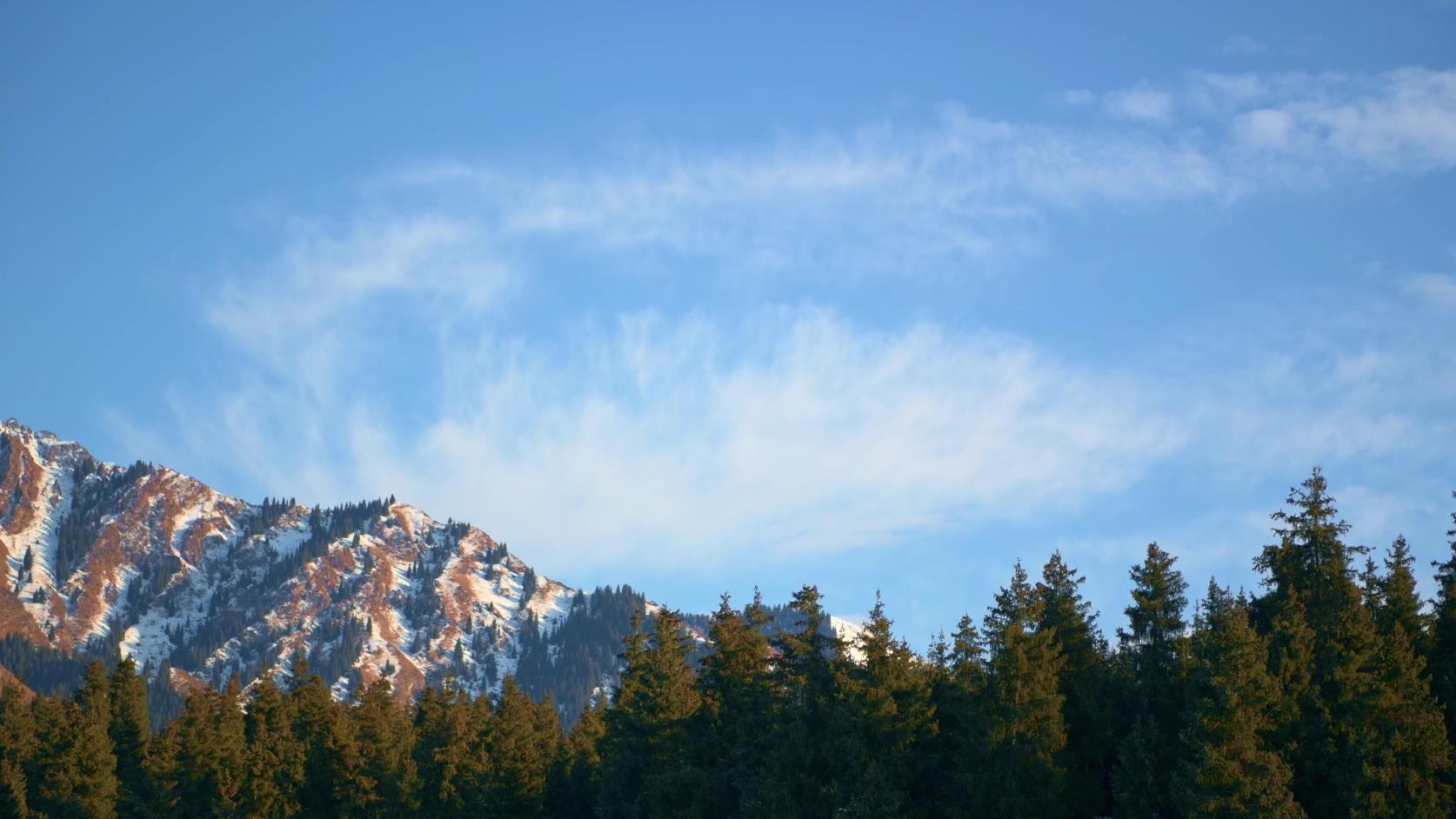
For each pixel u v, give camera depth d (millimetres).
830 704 69875
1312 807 58312
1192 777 56219
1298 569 66000
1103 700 69812
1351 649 60344
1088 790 65812
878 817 64062
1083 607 74812
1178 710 65375
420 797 94875
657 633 83688
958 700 70125
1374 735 56500
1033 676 65500
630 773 78125
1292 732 59094
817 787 67438
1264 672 57281
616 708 84562
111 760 94562
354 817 94125
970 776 63656
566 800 93938
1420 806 54844
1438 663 62562
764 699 74688
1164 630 69938
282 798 95688
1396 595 64812
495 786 93062
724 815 74000
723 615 78938
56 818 91250
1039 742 64250
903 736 67500
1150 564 70875
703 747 75812
